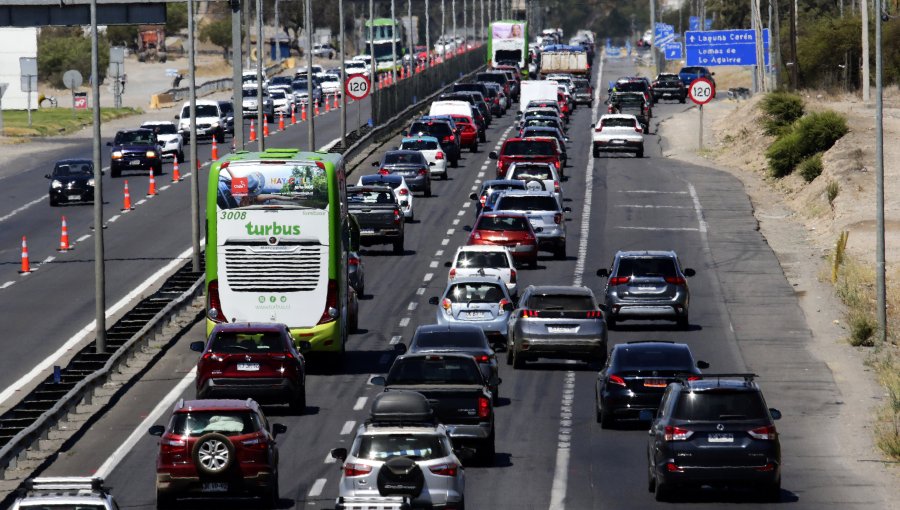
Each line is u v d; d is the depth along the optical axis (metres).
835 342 118.25
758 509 70.81
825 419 93.62
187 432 68.50
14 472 80.44
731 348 115.69
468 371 81.81
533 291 108.44
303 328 106.44
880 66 119.50
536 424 90.94
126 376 105.81
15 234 177.12
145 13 181.38
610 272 125.69
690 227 175.75
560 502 72.25
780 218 186.00
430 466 62.47
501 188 177.62
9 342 119.75
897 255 157.50
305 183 106.69
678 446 69.62
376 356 113.25
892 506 71.94
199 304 133.25
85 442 87.75
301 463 80.75
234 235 106.69
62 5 182.12
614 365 88.94
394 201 158.75
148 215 188.38
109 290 141.50
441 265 153.12
